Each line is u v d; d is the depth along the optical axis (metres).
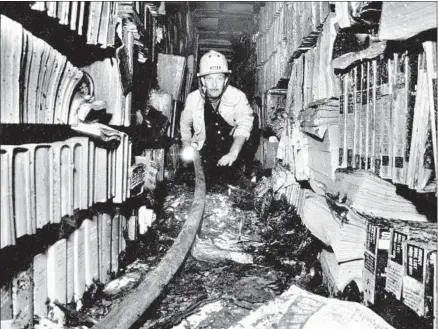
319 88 3.03
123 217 2.97
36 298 1.72
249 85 8.98
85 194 2.03
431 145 1.53
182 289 2.55
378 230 1.93
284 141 4.77
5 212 1.31
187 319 2.13
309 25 3.15
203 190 4.76
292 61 4.39
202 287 2.58
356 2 1.81
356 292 2.19
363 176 2.15
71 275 2.05
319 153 3.07
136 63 3.30
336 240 2.17
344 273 2.22
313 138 3.19
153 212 3.85
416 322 1.57
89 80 2.05
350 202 2.23
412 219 2.14
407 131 1.71
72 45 2.24
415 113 1.61
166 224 3.95
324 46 2.89
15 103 1.37
